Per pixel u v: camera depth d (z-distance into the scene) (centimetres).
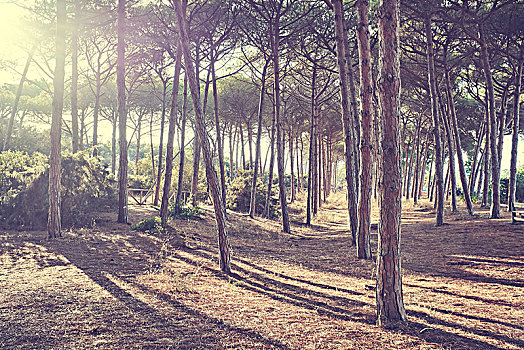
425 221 1945
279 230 1822
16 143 2822
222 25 1888
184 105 1839
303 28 1745
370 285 733
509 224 1397
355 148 1352
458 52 2119
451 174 2167
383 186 508
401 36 1884
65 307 523
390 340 436
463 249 1078
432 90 1659
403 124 3619
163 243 1075
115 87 2939
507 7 1678
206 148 820
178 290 630
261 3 1766
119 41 1426
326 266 947
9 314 491
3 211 1270
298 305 582
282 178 1783
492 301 607
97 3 1802
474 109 2939
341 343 426
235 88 3002
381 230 512
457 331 466
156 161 3900
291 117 3266
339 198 5078
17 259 808
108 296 578
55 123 1086
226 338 438
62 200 1333
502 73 2405
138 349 398
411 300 618
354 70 1866
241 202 2569
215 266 858
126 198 1445
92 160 1505
